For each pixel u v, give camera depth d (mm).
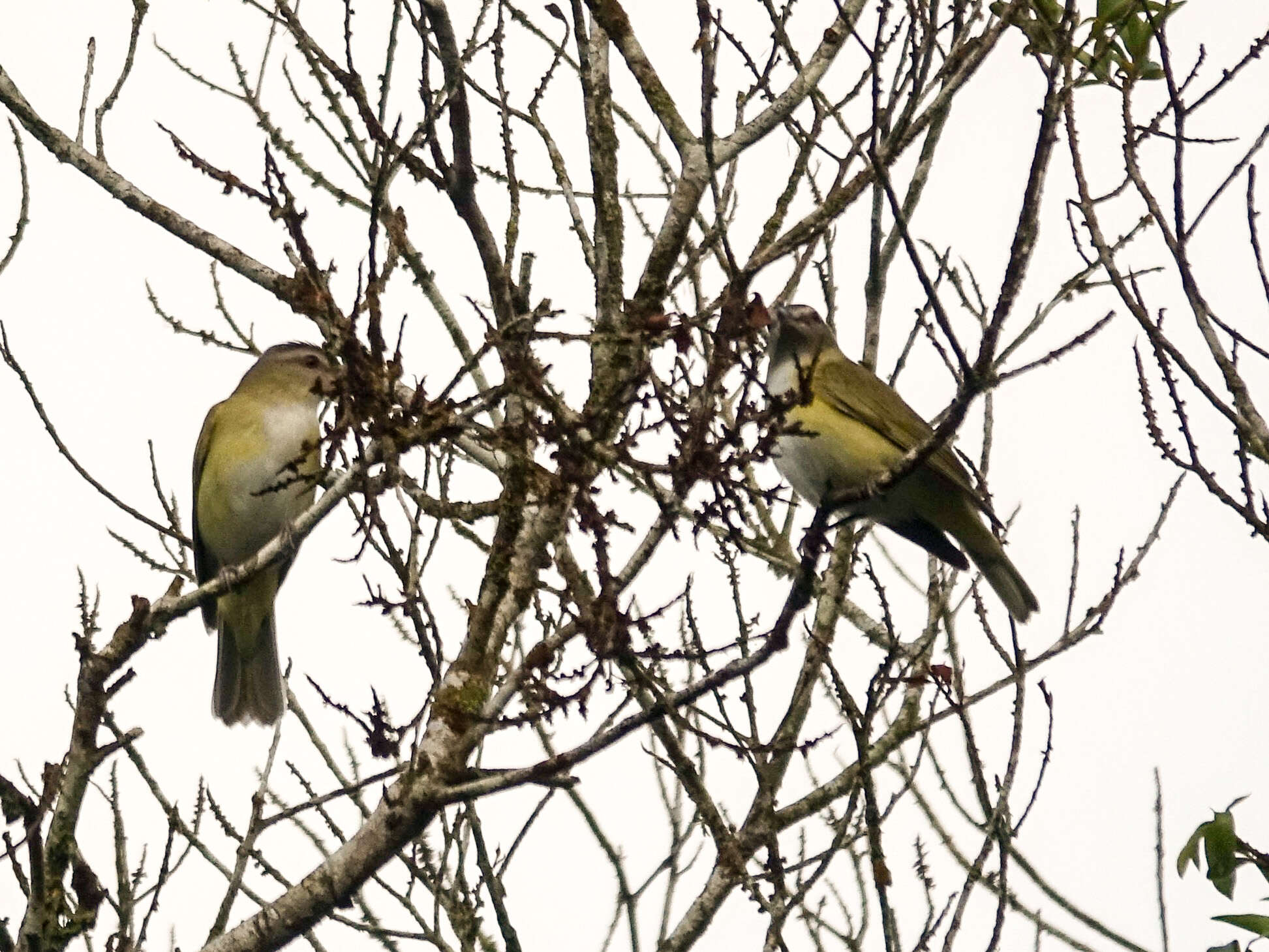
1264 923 9680
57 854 9203
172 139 10414
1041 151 7934
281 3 10211
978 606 10625
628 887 10883
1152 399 9055
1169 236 8938
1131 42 10523
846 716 9734
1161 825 10914
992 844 9820
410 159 10484
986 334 8250
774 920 9344
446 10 10297
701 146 10797
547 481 9430
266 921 9867
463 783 9797
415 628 8906
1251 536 8750
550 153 11484
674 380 7887
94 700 9469
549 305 7949
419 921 10625
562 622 9633
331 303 8352
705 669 9648
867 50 8281
